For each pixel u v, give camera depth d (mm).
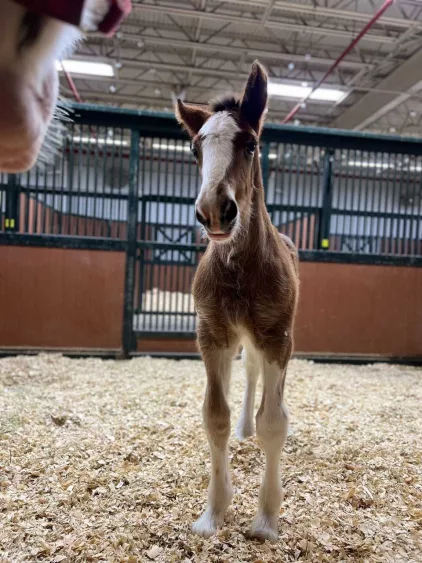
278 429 1990
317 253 6156
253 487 2461
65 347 5793
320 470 2666
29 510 2123
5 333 5668
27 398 3750
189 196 6082
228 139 1745
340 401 4121
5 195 5699
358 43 8945
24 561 1775
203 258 2193
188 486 2414
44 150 991
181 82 10953
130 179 5734
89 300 5805
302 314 6199
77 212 5789
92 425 3221
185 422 3352
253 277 1977
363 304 6316
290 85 10156
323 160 6242
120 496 2285
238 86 11297
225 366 2115
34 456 2664
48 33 782
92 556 1805
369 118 11008
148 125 5672
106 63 9367
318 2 7602
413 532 2049
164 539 1942
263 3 7176
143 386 4414
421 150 6219
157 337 5980
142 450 2830
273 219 6145
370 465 2746
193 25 8656
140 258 5992
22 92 785
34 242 5633
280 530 2039
